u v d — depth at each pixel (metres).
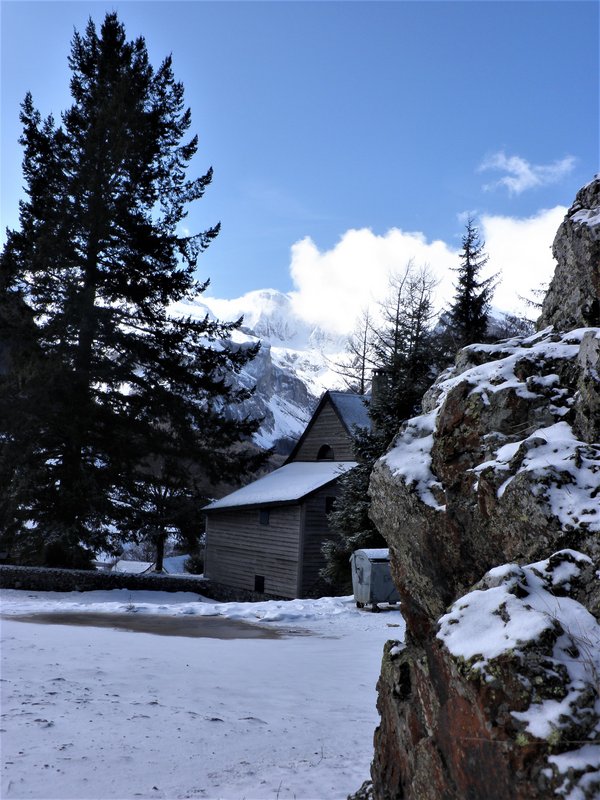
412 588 4.95
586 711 2.68
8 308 29.61
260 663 10.81
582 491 3.90
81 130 32.75
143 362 31.88
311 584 29.31
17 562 29.91
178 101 35.53
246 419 34.19
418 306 37.34
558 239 6.13
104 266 31.83
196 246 33.69
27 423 27.80
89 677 8.77
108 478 30.22
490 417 4.83
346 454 34.22
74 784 4.83
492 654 2.96
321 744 6.44
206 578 34.22
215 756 5.80
